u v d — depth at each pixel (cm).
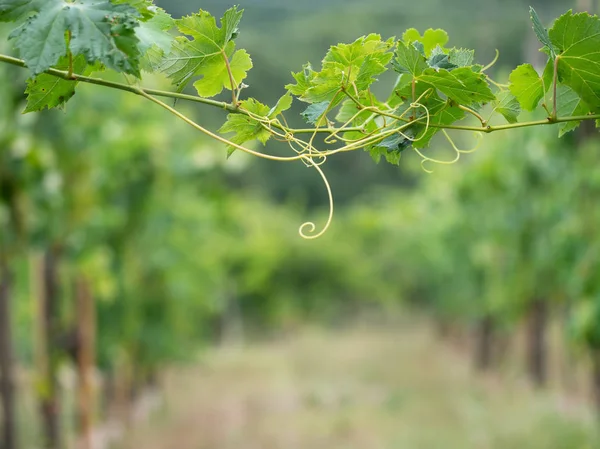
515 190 963
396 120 187
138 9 164
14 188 557
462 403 1163
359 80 182
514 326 1241
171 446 939
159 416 1132
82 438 728
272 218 2638
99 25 148
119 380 994
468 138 1121
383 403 1238
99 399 966
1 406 676
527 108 189
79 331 715
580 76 183
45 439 691
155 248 959
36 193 572
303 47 3058
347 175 3688
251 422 1112
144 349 1075
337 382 1512
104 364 888
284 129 185
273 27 3109
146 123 765
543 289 1030
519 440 873
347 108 204
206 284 1359
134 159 778
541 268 985
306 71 185
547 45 176
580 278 679
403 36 196
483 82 172
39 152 551
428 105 183
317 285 2583
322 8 3102
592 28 176
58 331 704
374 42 177
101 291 742
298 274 2566
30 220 586
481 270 1351
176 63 178
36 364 718
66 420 827
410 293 2708
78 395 759
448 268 1520
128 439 933
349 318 2709
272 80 2986
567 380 1139
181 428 1055
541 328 1158
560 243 739
